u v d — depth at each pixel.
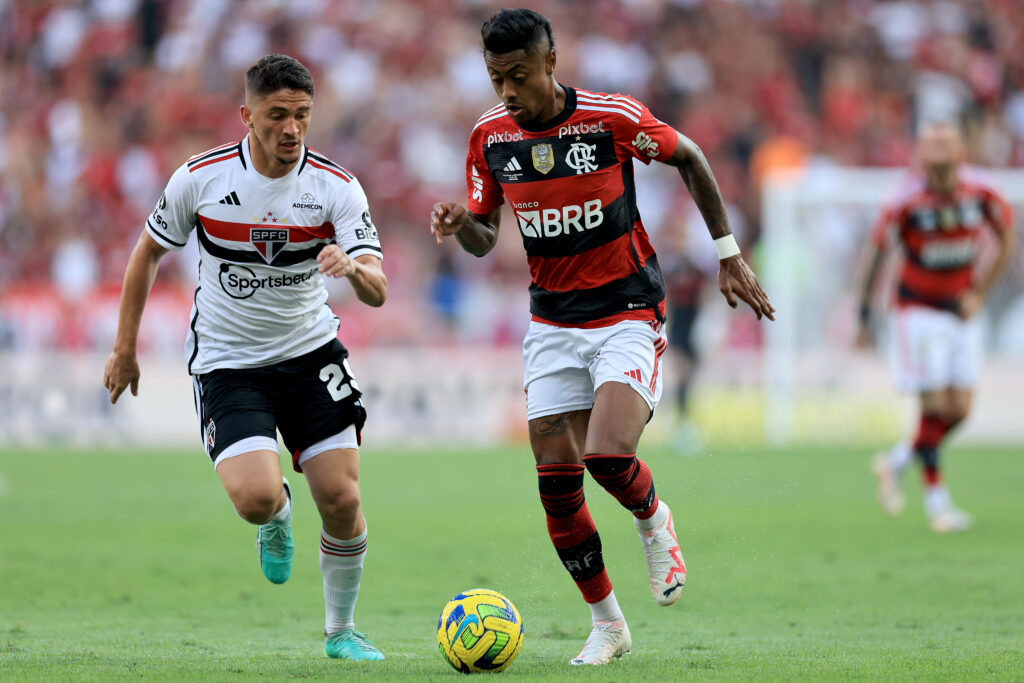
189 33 78.06
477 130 17.06
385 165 72.94
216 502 38.19
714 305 64.38
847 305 61.34
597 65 78.06
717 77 79.50
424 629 19.52
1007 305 60.91
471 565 26.47
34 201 71.69
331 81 75.75
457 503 37.69
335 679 14.57
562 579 25.02
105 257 68.50
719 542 30.06
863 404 61.41
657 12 80.94
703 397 62.09
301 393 16.97
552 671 15.30
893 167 78.44
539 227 16.62
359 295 15.87
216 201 16.41
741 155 76.94
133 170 71.88
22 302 60.31
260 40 77.19
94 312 60.31
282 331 16.98
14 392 60.22
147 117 75.12
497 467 48.94
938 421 34.06
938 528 33.00
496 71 15.80
